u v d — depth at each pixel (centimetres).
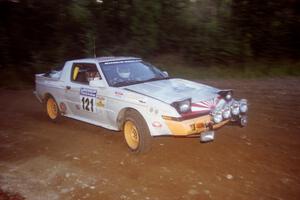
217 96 640
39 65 1659
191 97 622
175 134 588
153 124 603
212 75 1516
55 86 859
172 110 582
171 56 1781
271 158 609
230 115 625
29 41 1798
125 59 787
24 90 1484
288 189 507
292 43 1692
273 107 962
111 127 716
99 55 1725
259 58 1708
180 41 1788
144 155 646
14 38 1772
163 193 507
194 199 487
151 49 1775
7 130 877
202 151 649
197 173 562
